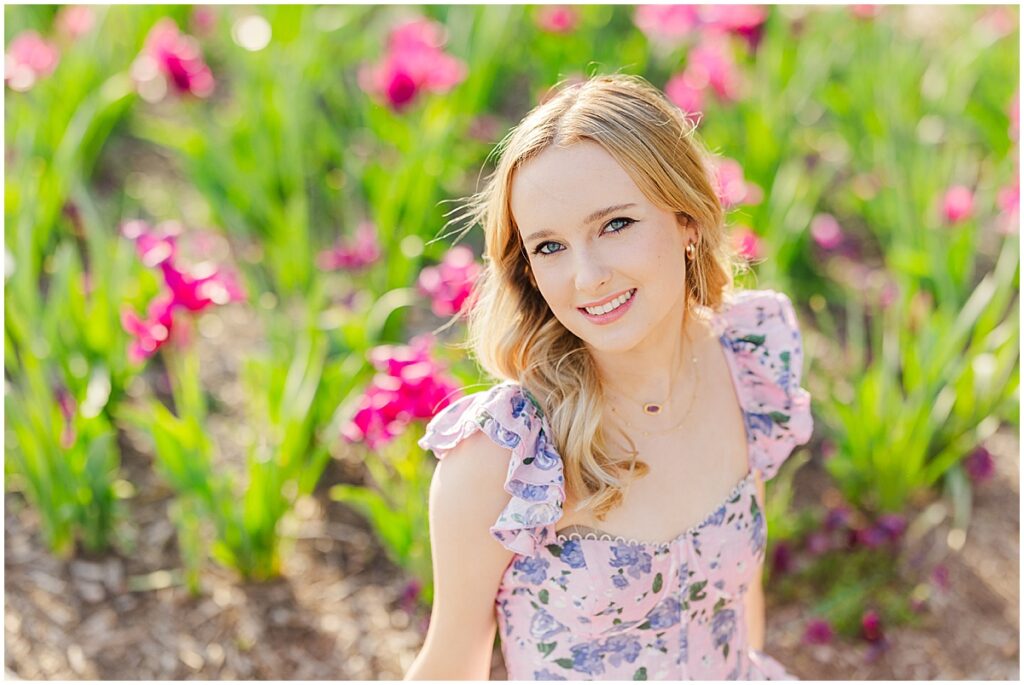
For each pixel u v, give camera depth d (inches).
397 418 94.9
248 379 123.3
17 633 104.6
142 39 184.2
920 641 109.8
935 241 135.5
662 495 64.8
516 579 63.9
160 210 168.1
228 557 110.0
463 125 163.0
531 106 181.9
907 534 120.3
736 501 67.6
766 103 155.9
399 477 123.3
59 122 157.1
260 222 150.6
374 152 170.2
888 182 153.6
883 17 195.6
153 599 109.8
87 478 110.3
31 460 108.7
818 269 161.0
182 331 124.6
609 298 56.5
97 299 118.6
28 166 138.1
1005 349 120.0
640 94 58.4
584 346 63.1
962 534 118.2
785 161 158.6
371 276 135.5
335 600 111.9
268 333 128.3
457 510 60.9
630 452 63.8
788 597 113.7
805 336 149.1
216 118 186.9
